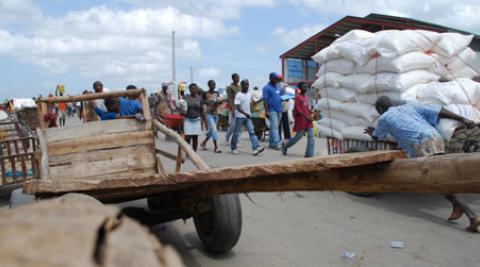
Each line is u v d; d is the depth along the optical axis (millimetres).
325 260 3246
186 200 3059
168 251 328
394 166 1745
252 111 12109
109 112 5883
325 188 1961
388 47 5023
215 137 9414
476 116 4539
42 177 3541
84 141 4012
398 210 4656
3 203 5168
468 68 5414
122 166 4141
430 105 4547
